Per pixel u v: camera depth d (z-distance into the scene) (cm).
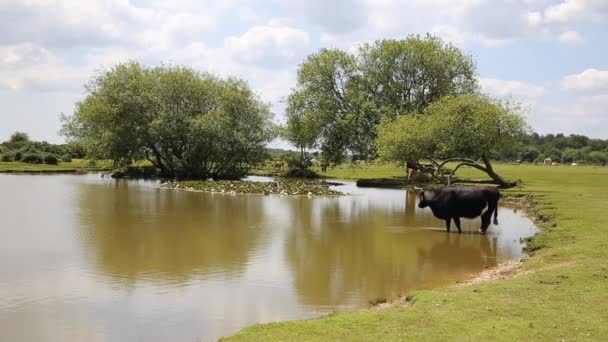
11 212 2897
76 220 2623
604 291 1132
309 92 6156
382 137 4734
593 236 1833
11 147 8819
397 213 3117
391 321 972
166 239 2133
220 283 1461
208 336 1059
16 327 1109
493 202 2334
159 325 1123
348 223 2670
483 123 4253
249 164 6372
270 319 1160
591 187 4297
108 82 5956
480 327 920
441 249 1978
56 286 1416
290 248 1981
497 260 1786
